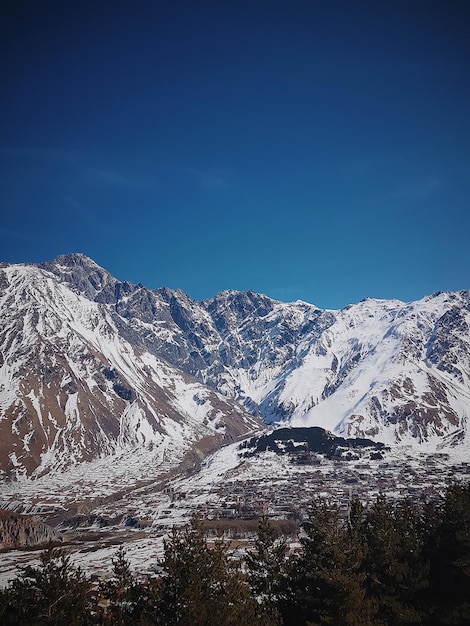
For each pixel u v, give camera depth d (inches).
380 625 2588.6
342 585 2559.1
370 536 3361.2
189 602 2329.0
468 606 2787.9
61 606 2405.3
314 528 3184.1
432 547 3486.7
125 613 2714.1
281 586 3115.2
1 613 2300.7
